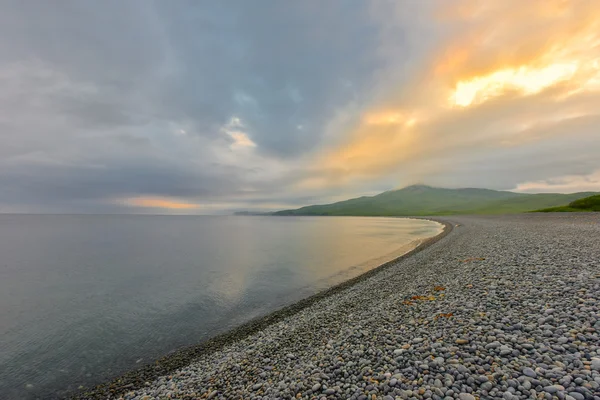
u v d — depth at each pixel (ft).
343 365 29.48
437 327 33.68
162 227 515.50
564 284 40.24
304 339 43.04
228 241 247.50
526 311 33.06
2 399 39.14
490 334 28.50
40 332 60.64
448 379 22.17
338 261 135.33
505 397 18.92
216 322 64.23
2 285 100.83
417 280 67.77
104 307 76.28
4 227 504.43
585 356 21.94
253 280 101.71
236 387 31.19
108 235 329.31
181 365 44.60
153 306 76.33
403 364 26.43
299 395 25.32
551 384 19.25
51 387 41.34
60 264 139.85
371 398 22.25
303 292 84.94
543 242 87.25
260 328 57.57
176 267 128.77
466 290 47.57
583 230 109.91
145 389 37.24
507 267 58.39
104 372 44.91
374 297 62.39
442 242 149.07
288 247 197.06
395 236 264.72
